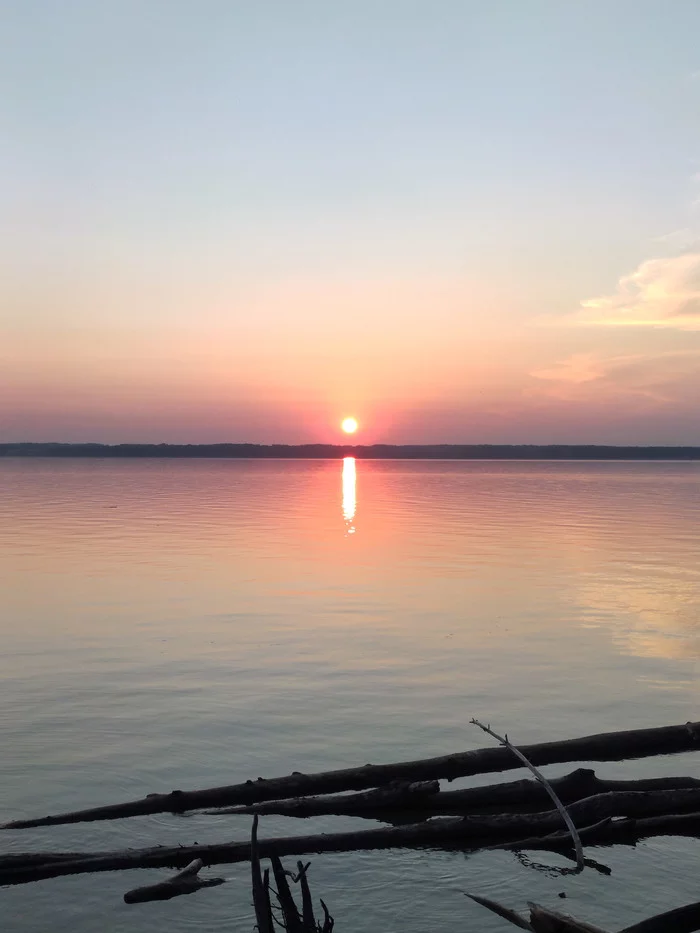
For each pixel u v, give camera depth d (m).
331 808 9.63
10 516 53.75
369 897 7.76
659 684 15.12
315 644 17.84
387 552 34.19
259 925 6.59
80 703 13.57
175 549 34.75
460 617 20.88
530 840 8.84
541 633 19.16
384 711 13.35
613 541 39.53
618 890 7.94
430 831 8.88
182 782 10.46
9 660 16.33
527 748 10.93
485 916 7.44
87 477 144.75
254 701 13.78
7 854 8.23
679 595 24.31
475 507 67.12
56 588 24.67
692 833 9.11
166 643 17.81
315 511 60.34
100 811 9.36
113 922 7.29
